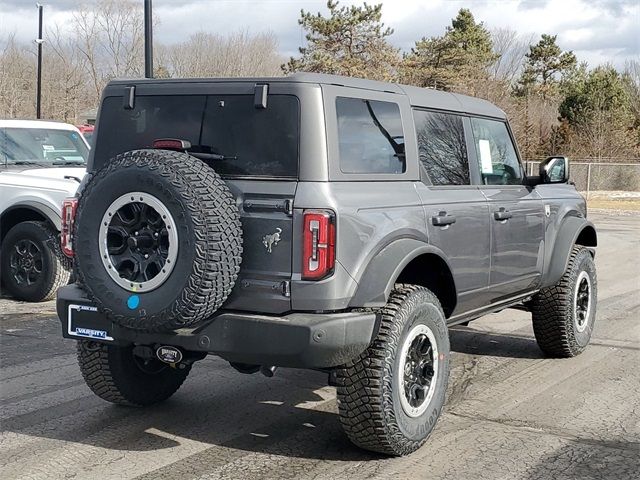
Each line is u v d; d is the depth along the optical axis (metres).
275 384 6.17
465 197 5.46
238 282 4.31
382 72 38.09
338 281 4.22
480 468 4.46
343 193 4.34
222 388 6.05
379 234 4.46
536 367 6.72
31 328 8.12
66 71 39.53
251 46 40.84
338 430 5.12
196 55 40.09
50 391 5.92
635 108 47.78
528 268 6.29
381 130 4.82
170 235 4.12
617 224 22.88
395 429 4.48
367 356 4.39
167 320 4.16
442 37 41.81
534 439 4.94
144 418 5.33
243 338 4.21
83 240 4.36
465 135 5.77
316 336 4.12
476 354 7.20
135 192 4.19
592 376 6.43
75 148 10.91
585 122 43.34
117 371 5.27
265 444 4.86
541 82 64.19
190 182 4.12
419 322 4.66
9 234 9.57
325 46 38.34
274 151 4.39
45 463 4.52
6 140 10.20
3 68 39.84
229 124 4.54
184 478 4.31
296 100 4.39
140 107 4.91
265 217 4.27
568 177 6.67
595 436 5.01
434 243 4.98
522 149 42.62
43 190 9.46
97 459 4.59
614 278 11.97
